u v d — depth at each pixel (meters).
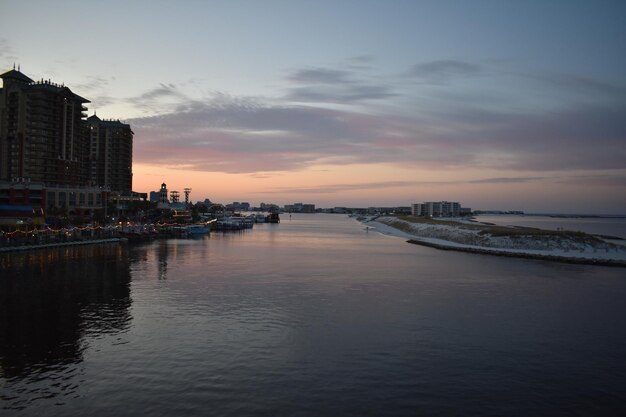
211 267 78.19
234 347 34.72
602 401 26.20
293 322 41.94
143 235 152.62
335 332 38.91
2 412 24.23
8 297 51.41
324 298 52.62
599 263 86.69
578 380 29.12
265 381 28.41
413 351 34.22
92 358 32.12
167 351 33.69
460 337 37.81
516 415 24.47
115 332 38.28
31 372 29.58
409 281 65.31
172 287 58.47
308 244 134.75
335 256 99.56
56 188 156.25
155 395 26.33
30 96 181.00
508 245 117.12
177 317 43.31
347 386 27.84
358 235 186.12
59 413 24.17
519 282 65.19
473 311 46.81
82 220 148.62
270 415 24.09
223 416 23.89
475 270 77.44
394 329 39.94
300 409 24.80
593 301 52.19
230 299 51.50
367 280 65.88
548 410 25.06
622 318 44.34
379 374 29.73
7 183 144.12
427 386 27.97
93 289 56.56
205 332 38.53
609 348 35.38
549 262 89.62
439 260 92.62
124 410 24.50
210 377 28.97
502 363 31.95
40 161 181.25
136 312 45.06
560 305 49.97
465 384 28.33
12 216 121.00
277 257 96.19
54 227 130.12
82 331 38.50
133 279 64.19
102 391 26.80
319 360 32.12
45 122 183.12
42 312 44.78
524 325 41.62
